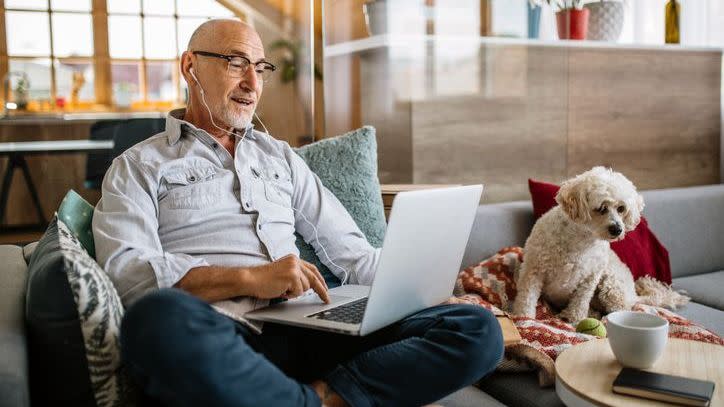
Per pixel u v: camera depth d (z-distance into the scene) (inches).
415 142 109.0
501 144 115.9
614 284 85.2
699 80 131.8
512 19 126.3
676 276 104.0
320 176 79.0
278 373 46.8
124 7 160.4
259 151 70.5
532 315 81.2
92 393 46.1
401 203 49.2
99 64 159.3
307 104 130.7
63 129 131.5
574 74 120.0
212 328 43.6
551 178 120.7
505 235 94.6
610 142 124.6
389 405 51.4
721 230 108.5
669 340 61.3
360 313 55.5
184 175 64.3
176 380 42.0
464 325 53.7
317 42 122.4
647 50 125.6
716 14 136.6
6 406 39.4
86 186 127.7
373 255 71.3
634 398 48.8
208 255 62.4
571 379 52.4
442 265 59.6
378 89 115.3
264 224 65.8
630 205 78.7
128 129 131.9
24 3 150.3
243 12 148.9
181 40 166.2
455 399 62.3
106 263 55.7
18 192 122.1
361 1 126.2
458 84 112.0
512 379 65.1
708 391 47.5
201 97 68.6
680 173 132.0
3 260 68.2
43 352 45.9
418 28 119.9
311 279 58.1
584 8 124.2
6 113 140.3
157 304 42.6
